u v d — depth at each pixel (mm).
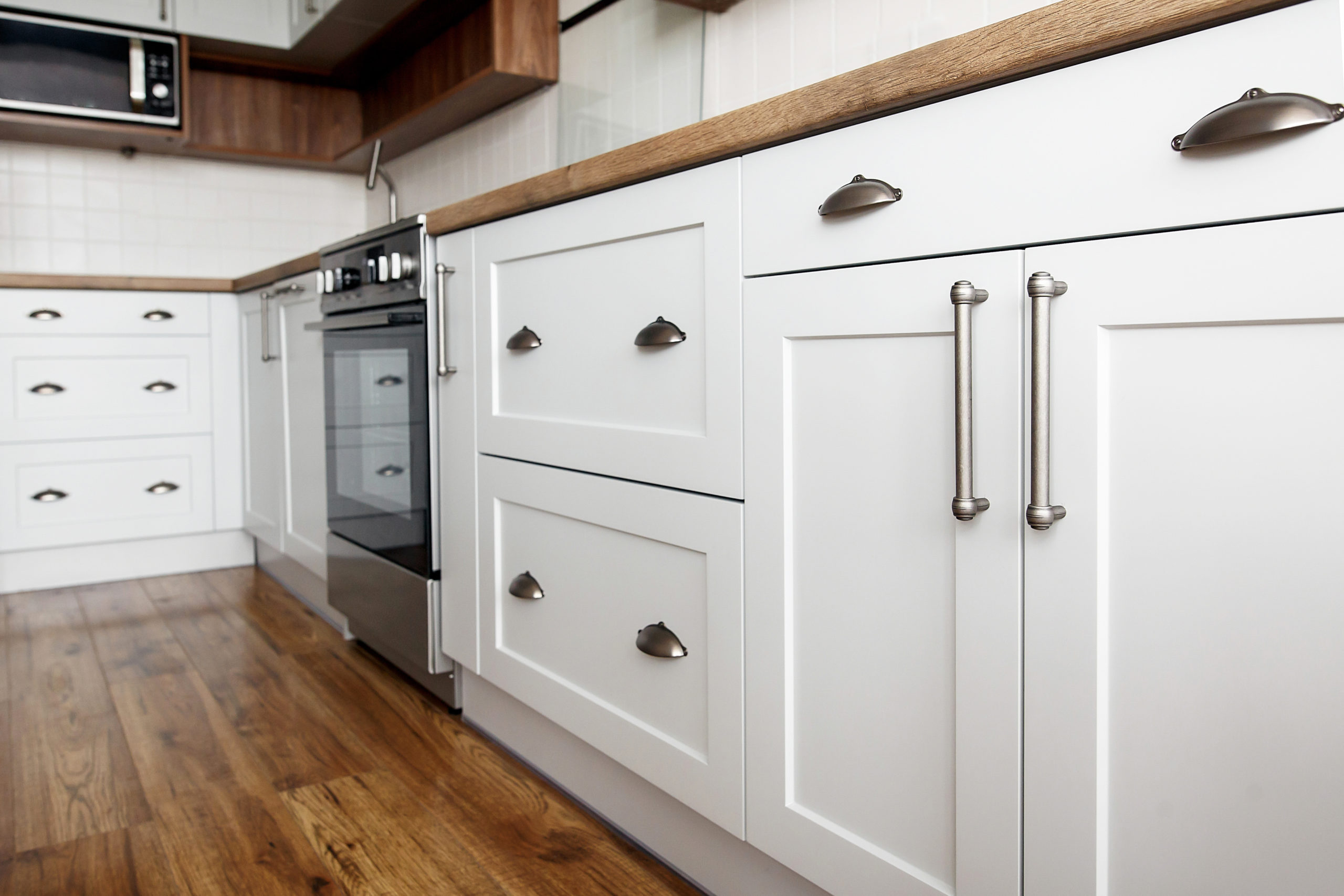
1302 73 658
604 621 1421
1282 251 668
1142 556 765
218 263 3689
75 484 3014
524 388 1589
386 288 2002
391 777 1662
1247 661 708
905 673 958
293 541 2764
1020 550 841
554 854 1403
